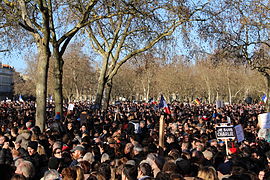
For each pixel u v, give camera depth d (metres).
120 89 97.25
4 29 17.39
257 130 15.97
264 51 23.03
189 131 12.89
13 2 15.35
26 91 94.81
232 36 21.08
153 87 90.88
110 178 6.18
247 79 71.00
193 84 85.81
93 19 15.80
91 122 15.25
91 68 77.00
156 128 13.80
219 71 71.25
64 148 8.13
